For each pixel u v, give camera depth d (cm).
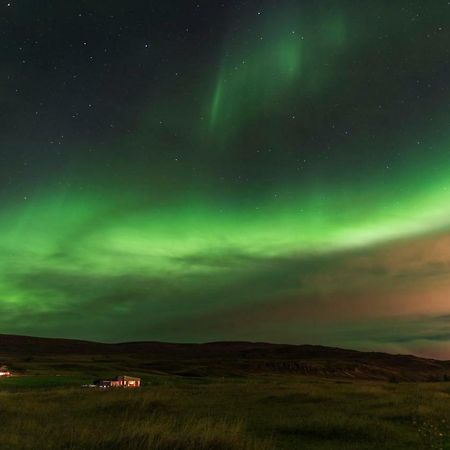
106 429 1498
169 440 1223
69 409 2394
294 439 1544
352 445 1430
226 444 1225
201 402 2773
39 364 11775
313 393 3269
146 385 6003
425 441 1466
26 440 1336
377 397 3053
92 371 10475
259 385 5406
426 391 3697
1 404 2497
